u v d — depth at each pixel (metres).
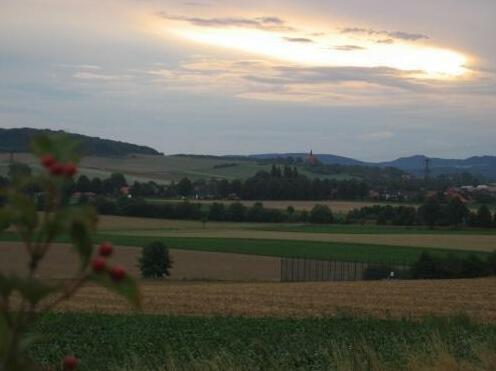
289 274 67.88
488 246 85.69
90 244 1.76
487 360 10.89
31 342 1.99
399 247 85.12
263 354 13.66
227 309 36.03
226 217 115.56
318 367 11.70
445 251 79.88
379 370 10.36
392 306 38.16
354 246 86.00
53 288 1.76
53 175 1.75
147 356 14.48
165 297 42.50
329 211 118.31
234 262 73.44
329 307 37.31
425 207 113.12
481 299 42.62
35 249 1.78
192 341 18.64
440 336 13.07
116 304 36.69
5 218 1.74
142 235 91.00
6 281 1.73
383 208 119.69
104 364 13.33
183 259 74.06
